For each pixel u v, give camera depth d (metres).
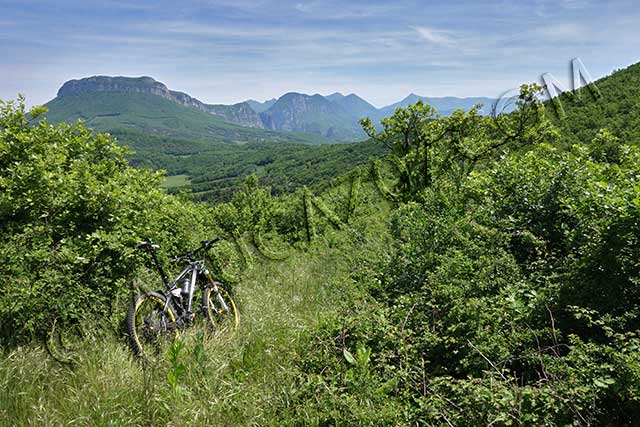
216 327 5.04
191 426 3.33
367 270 6.46
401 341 3.96
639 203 3.73
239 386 3.81
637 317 3.64
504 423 2.81
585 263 4.12
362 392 3.49
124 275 5.36
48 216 5.21
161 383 3.83
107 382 3.73
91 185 5.39
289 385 3.83
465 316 4.07
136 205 6.25
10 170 5.38
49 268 4.63
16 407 3.44
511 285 4.53
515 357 3.50
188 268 5.34
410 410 3.29
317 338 4.44
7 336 4.20
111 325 4.62
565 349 3.71
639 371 2.76
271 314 5.58
